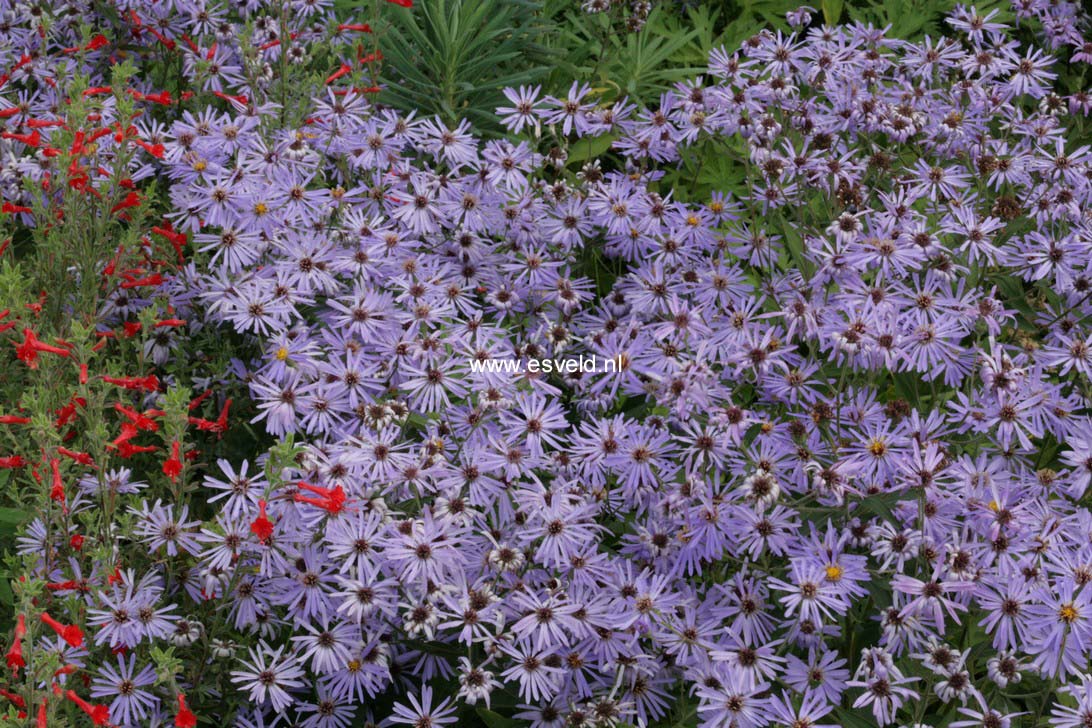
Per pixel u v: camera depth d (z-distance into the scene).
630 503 1.66
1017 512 1.59
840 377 1.72
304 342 1.75
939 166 1.92
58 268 1.73
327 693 1.61
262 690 1.58
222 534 1.60
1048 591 1.56
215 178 1.83
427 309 1.77
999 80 2.07
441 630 1.62
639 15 2.26
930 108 1.98
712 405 1.65
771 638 1.62
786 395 1.70
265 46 2.08
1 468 1.62
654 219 1.90
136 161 1.87
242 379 1.81
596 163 1.97
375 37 2.13
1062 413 1.69
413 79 2.20
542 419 1.67
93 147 1.75
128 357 1.83
